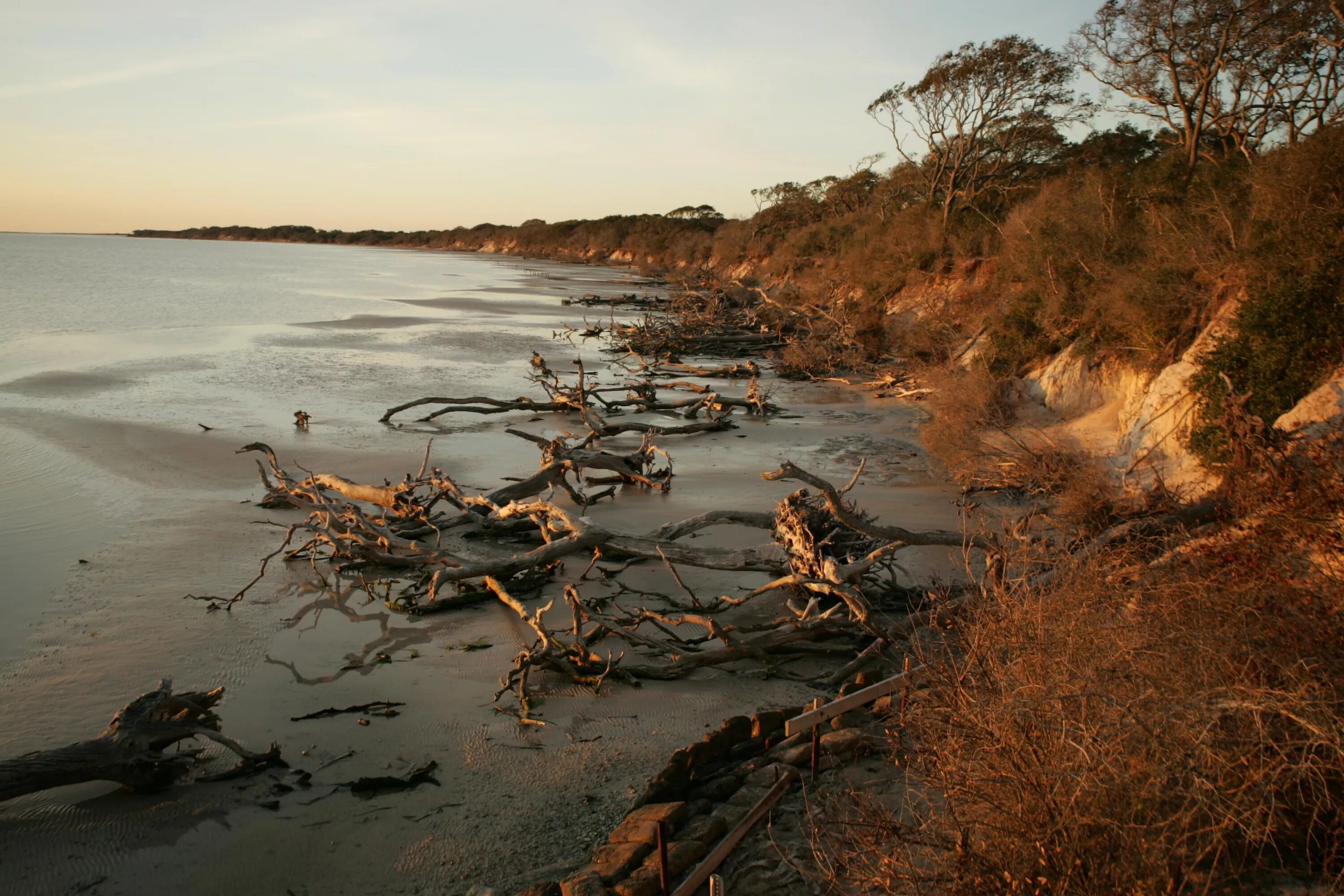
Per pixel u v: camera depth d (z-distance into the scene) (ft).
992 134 118.62
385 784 20.42
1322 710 12.91
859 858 14.14
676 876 15.78
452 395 75.36
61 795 20.43
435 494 41.91
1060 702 13.20
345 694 24.85
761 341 111.55
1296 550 20.06
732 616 30.73
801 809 17.52
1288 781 12.24
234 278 254.68
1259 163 48.42
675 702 24.53
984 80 111.45
